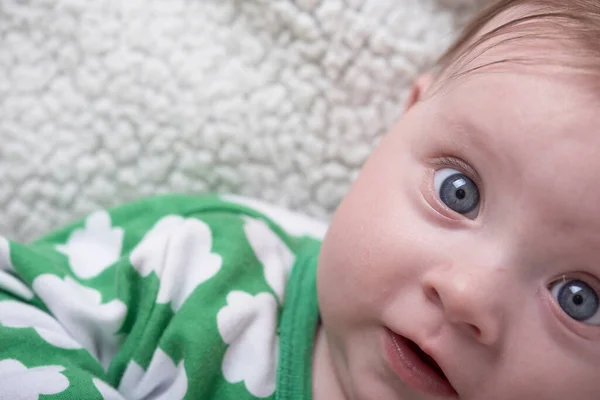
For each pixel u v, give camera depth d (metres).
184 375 0.64
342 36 0.88
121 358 0.66
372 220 0.59
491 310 0.50
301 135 0.89
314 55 0.89
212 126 0.88
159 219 0.78
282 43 0.89
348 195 0.64
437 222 0.56
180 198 0.80
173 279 0.69
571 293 0.52
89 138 0.87
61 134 0.87
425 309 0.53
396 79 0.89
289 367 0.67
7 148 0.86
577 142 0.51
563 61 0.55
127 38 0.87
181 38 0.88
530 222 0.52
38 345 0.61
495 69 0.57
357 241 0.59
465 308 0.50
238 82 0.88
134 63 0.87
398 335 0.56
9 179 0.86
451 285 0.51
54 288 0.66
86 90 0.87
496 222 0.53
